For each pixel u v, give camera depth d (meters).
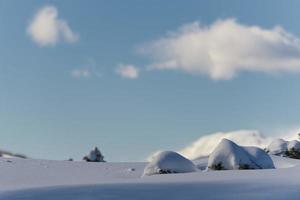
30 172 21.59
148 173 19.39
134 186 11.00
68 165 24.81
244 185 10.88
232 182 11.41
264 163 20.70
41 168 23.33
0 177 19.81
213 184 11.12
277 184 10.88
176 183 11.38
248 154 21.02
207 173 14.09
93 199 9.62
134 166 25.08
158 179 12.95
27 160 26.53
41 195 10.14
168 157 19.62
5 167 23.22
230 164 19.95
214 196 9.70
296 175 12.55
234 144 20.52
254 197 9.49
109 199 9.59
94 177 20.61
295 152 28.38
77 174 21.64
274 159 25.09
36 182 17.92
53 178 20.00
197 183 11.32
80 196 9.92
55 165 24.77
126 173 22.03
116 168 23.97
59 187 11.11
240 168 19.91
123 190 10.50
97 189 10.66
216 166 20.03
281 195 9.60
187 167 19.47
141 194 10.03
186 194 9.96
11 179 19.27
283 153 28.48
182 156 19.89
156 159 19.59
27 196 10.12
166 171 19.16
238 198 9.46
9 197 10.12
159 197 9.70
